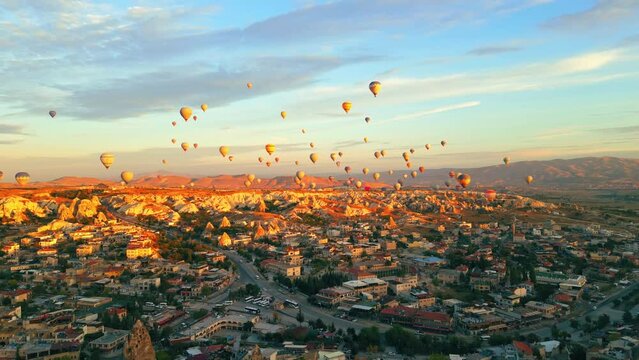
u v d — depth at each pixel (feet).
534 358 650.84
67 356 643.45
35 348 647.56
